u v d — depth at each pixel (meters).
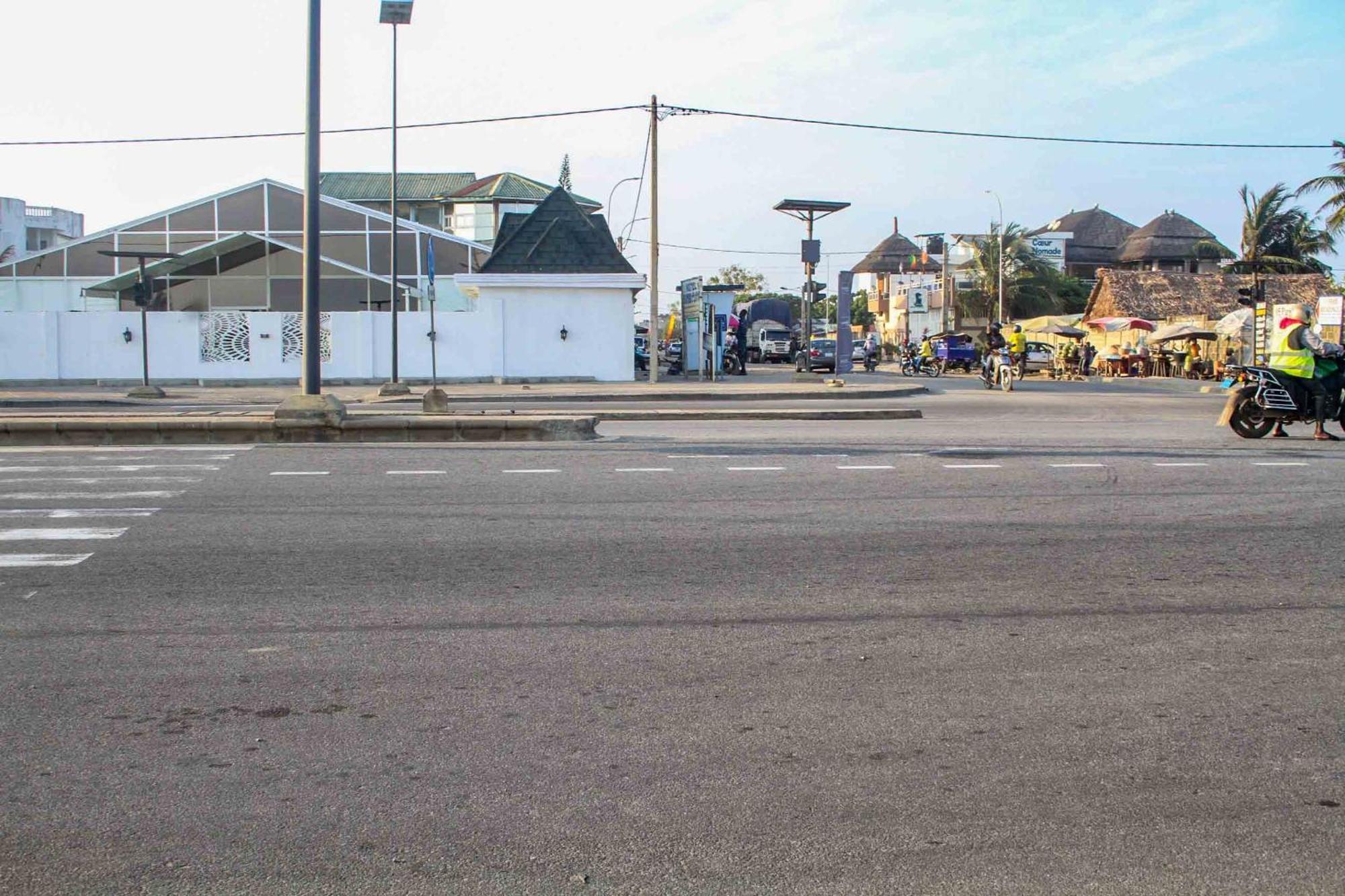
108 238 43.94
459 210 69.56
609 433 17.38
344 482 11.71
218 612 6.80
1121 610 6.92
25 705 5.23
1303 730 4.98
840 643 6.25
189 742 4.80
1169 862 3.79
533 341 35.94
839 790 4.34
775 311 71.75
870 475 12.27
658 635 6.37
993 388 34.91
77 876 3.68
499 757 4.66
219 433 15.50
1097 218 98.94
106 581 7.53
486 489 11.30
